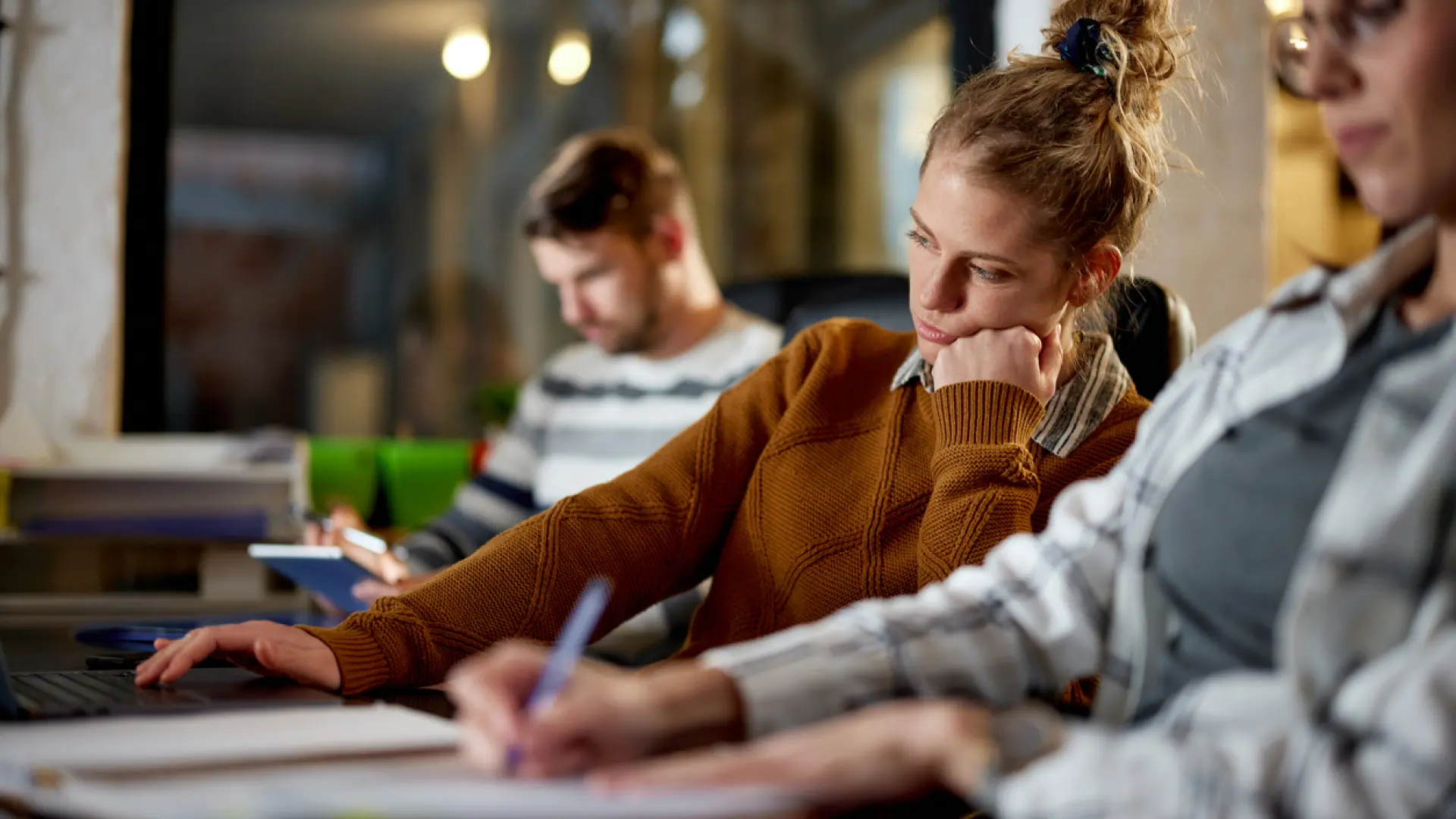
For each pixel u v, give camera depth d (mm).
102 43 2312
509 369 8562
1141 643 698
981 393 1012
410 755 619
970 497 976
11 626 1532
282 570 1474
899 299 1626
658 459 1164
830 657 658
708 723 612
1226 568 645
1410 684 485
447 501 2402
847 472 1122
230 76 8508
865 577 1068
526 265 8578
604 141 2070
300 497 2125
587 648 1629
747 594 1114
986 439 1001
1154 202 1127
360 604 1401
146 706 765
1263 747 493
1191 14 1991
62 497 1991
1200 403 712
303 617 1476
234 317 9812
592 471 2109
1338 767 476
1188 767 487
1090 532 736
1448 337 602
